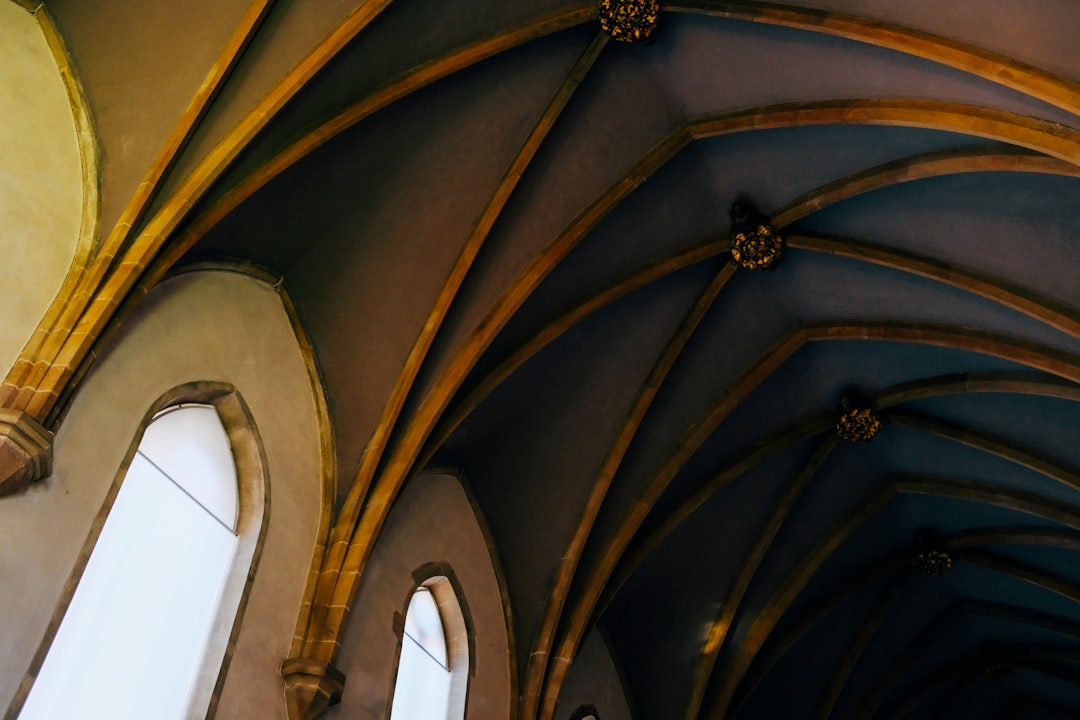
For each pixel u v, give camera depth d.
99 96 10.79
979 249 14.41
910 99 12.98
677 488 17.55
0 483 8.23
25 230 9.48
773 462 18.27
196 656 10.16
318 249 12.95
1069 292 13.91
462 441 15.01
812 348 17.30
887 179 14.08
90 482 9.18
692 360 16.62
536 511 15.94
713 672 18.75
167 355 10.56
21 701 7.97
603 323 15.70
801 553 19.41
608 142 14.34
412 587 13.48
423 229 13.45
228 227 11.62
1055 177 12.98
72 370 9.00
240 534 11.22
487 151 13.54
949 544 20.20
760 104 14.21
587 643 17.53
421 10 11.98
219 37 10.88
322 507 12.45
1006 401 16.86
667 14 13.45
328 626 11.52
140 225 10.18
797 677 20.94
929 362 16.84
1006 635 22.58
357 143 12.41
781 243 15.43
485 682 14.23
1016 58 11.60
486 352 14.27
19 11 10.75
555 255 14.26
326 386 13.13
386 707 12.14
